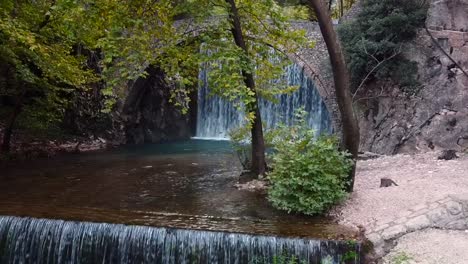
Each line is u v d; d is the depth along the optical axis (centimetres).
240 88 865
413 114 1234
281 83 1059
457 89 1173
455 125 1157
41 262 722
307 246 648
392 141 1260
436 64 1224
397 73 1280
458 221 706
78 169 1219
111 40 895
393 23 1272
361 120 1362
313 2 764
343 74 795
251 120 883
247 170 1057
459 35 1195
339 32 1410
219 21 1004
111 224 709
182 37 1026
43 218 733
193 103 2131
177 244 683
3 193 925
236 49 908
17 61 1169
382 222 702
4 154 1291
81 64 1516
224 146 1788
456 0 1211
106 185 1023
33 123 1474
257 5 989
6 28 1004
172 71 997
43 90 1362
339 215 766
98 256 706
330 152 795
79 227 716
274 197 812
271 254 655
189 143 1892
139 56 924
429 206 729
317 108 1831
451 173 916
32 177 1098
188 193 948
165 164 1325
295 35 1007
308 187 771
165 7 964
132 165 1299
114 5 880
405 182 877
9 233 732
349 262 642
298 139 874
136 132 1869
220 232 675
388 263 628
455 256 620
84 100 1677
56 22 1177
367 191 846
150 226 698
